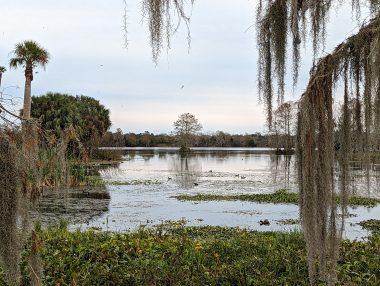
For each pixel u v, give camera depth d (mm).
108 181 28109
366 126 3535
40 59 20766
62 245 7895
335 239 3633
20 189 2900
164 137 122000
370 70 3367
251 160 61219
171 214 15359
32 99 32062
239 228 12062
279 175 33938
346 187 3711
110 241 8383
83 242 8258
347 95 3588
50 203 17125
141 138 119938
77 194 20766
